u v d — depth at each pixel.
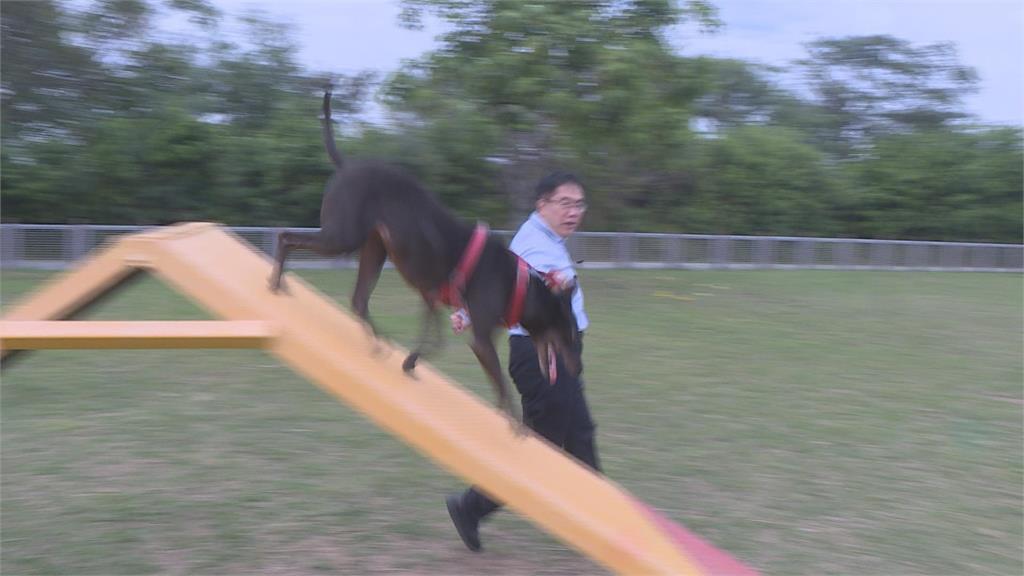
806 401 7.05
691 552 3.38
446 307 3.50
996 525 4.48
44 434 5.57
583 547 3.08
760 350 9.31
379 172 3.12
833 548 4.15
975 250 22.91
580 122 13.33
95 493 4.59
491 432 3.45
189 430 5.77
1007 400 7.30
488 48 13.39
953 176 25.44
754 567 3.91
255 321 3.26
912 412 6.78
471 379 7.46
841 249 21.05
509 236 15.30
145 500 4.52
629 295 14.05
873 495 4.88
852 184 25.47
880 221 25.39
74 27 16.89
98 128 17.20
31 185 16.20
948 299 15.28
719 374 8.00
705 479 5.10
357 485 4.84
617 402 6.83
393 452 5.43
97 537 4.06
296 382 7.22
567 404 3.88
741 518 4.50
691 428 6.15
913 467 5.40
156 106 17.72
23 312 3.54
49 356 7.92
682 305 13.03
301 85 19.22
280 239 3.41
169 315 9.88
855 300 14.51
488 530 4.34
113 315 9.83
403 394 3.23
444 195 17.41
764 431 6.12
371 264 3.36
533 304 3.30
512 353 3.88
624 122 13.34
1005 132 26.08
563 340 3.42
